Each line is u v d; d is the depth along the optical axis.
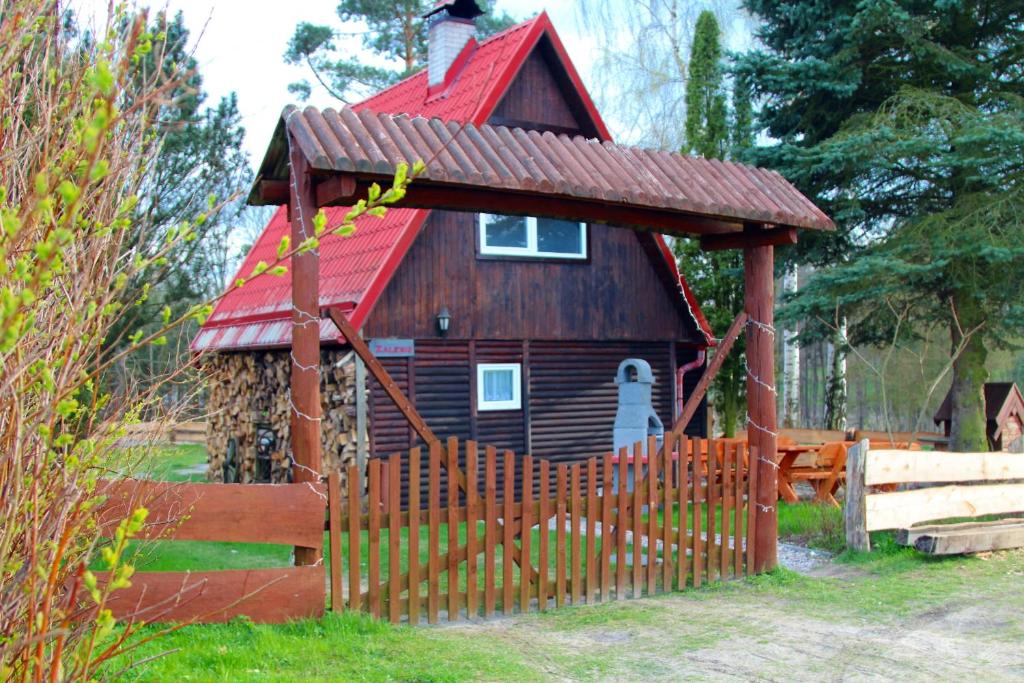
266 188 7.62
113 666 4.89
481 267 14.04
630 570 8.34
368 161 6.52
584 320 15.06
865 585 8.42
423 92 17.00
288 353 14.60
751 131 17.66
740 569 8.71
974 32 15.81
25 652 2.71
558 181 7.37
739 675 5.85
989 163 14.02
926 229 14.74
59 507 2.91
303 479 6.53
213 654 5.48
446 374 13.75
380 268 12.78
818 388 41.84
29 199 2.73
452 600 7.04
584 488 15.03
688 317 16.22
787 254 16.25
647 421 12.16
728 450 8.70
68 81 3.13
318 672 5.38
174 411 4.56
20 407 2.58
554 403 14.84
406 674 5.46
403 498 13.19
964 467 10.34
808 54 15.85
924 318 17.34
